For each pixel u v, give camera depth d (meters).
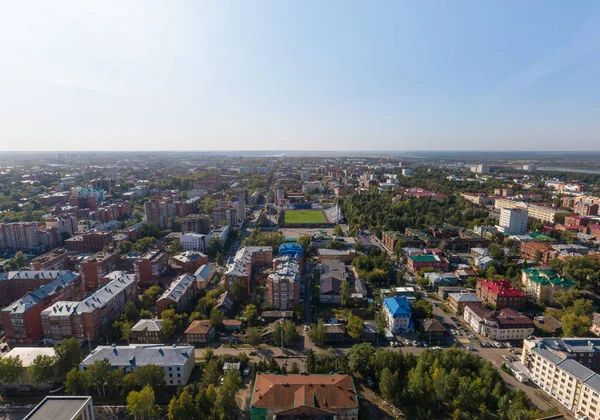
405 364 187.12
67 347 187.38
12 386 182.88
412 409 162.88
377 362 185.00
